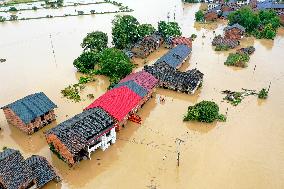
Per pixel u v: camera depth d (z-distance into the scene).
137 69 83.38
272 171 51.22
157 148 56.09
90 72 81.06
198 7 136.00
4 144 57.50
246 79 77.69
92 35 89.75
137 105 64.19
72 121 54.44
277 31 109.50
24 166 46.12
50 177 48.28
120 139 58.31
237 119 63.28
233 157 53.94
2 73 81.88
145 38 93.06
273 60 87.31
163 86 73.88
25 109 58.75
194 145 56.69
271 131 59.88
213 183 49.12
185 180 49.66
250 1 130.38
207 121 61.91
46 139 54.34
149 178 50.12
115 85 69.56
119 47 92.50
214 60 87.94
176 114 65.06
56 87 75.12
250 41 101.25
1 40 103.56
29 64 86.50
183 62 85.50
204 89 73.69
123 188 48.59
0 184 45.78
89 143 51.78
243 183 49.09
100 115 55.72
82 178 50.41
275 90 72.81
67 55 91.50
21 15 127.50
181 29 111.69
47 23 118.75
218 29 111.62
